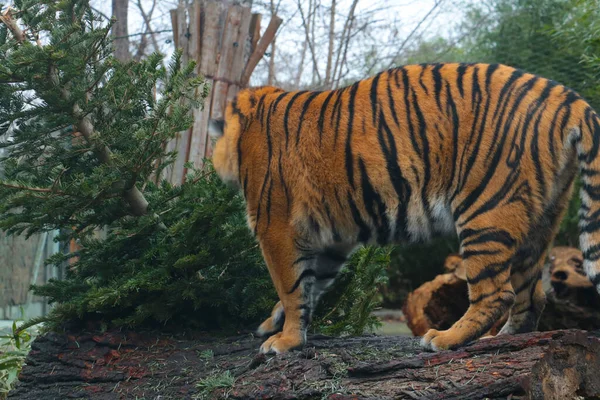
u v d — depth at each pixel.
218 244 4.43
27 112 4.16
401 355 3.50
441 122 3.49
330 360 3.45
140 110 4.66
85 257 4.64
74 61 3.99
